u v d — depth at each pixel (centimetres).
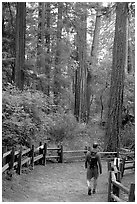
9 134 1138
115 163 1135
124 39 1555
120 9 1548
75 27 2417
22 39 1700
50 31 2283
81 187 1017
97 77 2397
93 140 1919
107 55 2508
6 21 2066
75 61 2362
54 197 870
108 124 1608
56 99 2245
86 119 2612
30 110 1340
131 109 1984
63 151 1445
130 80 1994
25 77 1886
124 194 886
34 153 1355
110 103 1603
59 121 1836
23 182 990
